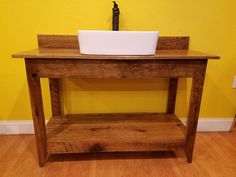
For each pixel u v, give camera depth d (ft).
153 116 4.50
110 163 3.75
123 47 2.92
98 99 4.58
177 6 3.98
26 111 4.55
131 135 3.67
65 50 3.57
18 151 4.04
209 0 3.99
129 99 4.63
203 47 4.30
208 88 4.66
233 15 4.12
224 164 3.76
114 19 3.49
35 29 3.95
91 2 3.85
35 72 2.98
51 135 3.62
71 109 4.60
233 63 4.48
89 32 2.81
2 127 4.59
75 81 4.39
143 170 3.57
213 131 5.00
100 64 3.00
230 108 4.87
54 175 3.42
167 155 4.02
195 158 3.92
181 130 3.90
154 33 2.89
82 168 3.59
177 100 4.72
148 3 3.92
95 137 3.56
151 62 3.04
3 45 4.01
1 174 3.41
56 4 3.82
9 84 4.30
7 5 3.76
